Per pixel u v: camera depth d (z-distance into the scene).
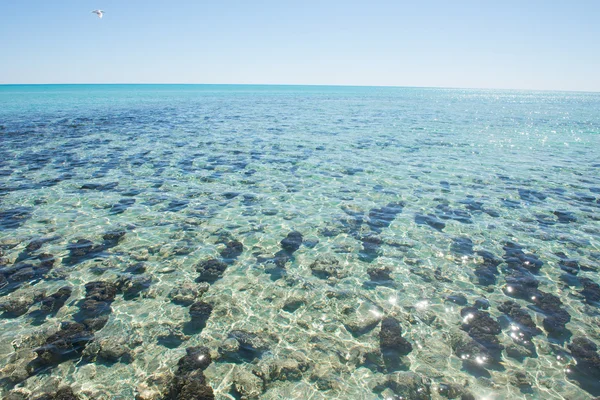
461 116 56.03
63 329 7.70
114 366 6.82
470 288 9.66
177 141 29.22
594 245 12.04
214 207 15.12
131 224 13.18
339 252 11.52
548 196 16.94
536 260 11.07
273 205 15.48
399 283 9.88
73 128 34.62
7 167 20.14
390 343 7.56
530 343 7.59
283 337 7.76
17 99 77.50
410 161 23.84
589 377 6.73
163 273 10.09
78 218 13.57
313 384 6.56
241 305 8.83
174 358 7.08
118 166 21.02
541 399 6.27
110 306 8.59
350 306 8.84
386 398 6.27
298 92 157.25
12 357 6.89
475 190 17.83
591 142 32.16
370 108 68.81
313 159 23.84
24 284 9.26
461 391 6.41
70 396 6.08
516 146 29.72
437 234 12.86
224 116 48.88
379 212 14.85
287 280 9.93
